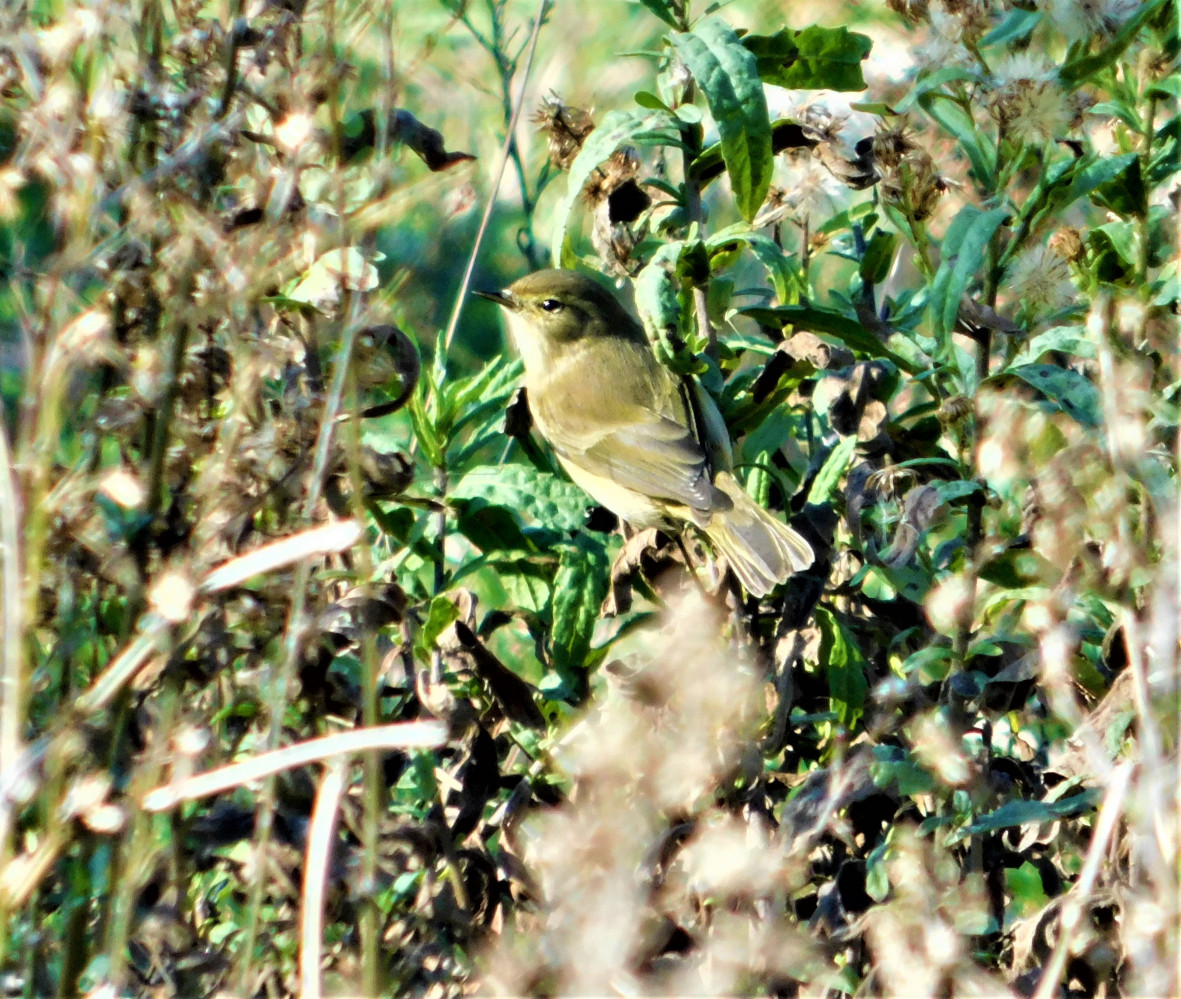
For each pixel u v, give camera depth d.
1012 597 7.12
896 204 7.01
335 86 5.82
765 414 8.68
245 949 5.73
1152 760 5.29
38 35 5.58
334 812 5.62
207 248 5.74
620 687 6.80
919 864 6.43
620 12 14.66
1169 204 7.94
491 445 9.66
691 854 6.73
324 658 6.61
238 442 6.16
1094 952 6.45
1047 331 7.23
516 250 14.64
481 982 6.64
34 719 6.47
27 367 5.61
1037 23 6.83
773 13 13.01
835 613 8.02
